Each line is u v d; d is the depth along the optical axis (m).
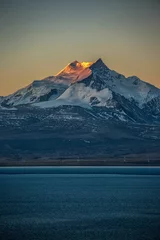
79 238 196.50
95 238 196.12
